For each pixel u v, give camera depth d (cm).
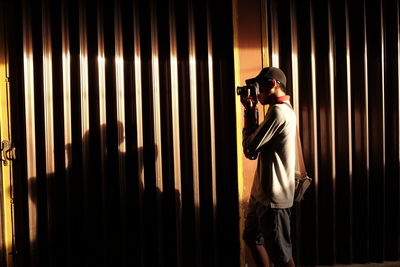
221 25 272
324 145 285
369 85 292
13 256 252
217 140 275
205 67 270
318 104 285
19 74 249
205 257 277
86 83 255
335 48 284
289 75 278
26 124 247
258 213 232
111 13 257
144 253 267
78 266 260
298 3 281
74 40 255
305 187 239
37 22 250
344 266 289
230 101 273
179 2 267
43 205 254
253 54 273
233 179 275
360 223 293
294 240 282
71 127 256
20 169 252
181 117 271
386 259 299
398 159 293
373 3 289
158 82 264
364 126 287
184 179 273
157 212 265
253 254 246
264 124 223
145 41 264
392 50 291
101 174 257
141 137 262
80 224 259
